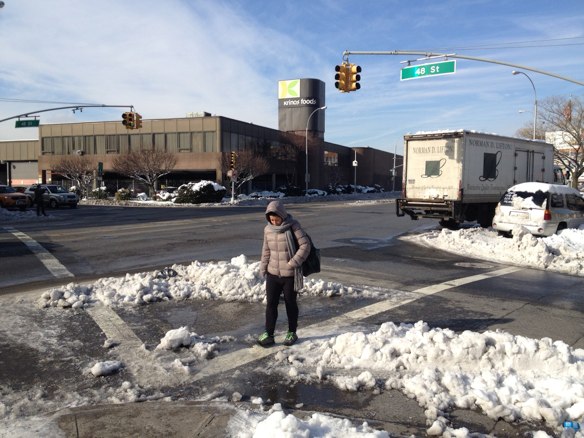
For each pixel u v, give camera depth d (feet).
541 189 45.62
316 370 15.39
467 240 45.21
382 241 49.26
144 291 24.47
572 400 13.05
